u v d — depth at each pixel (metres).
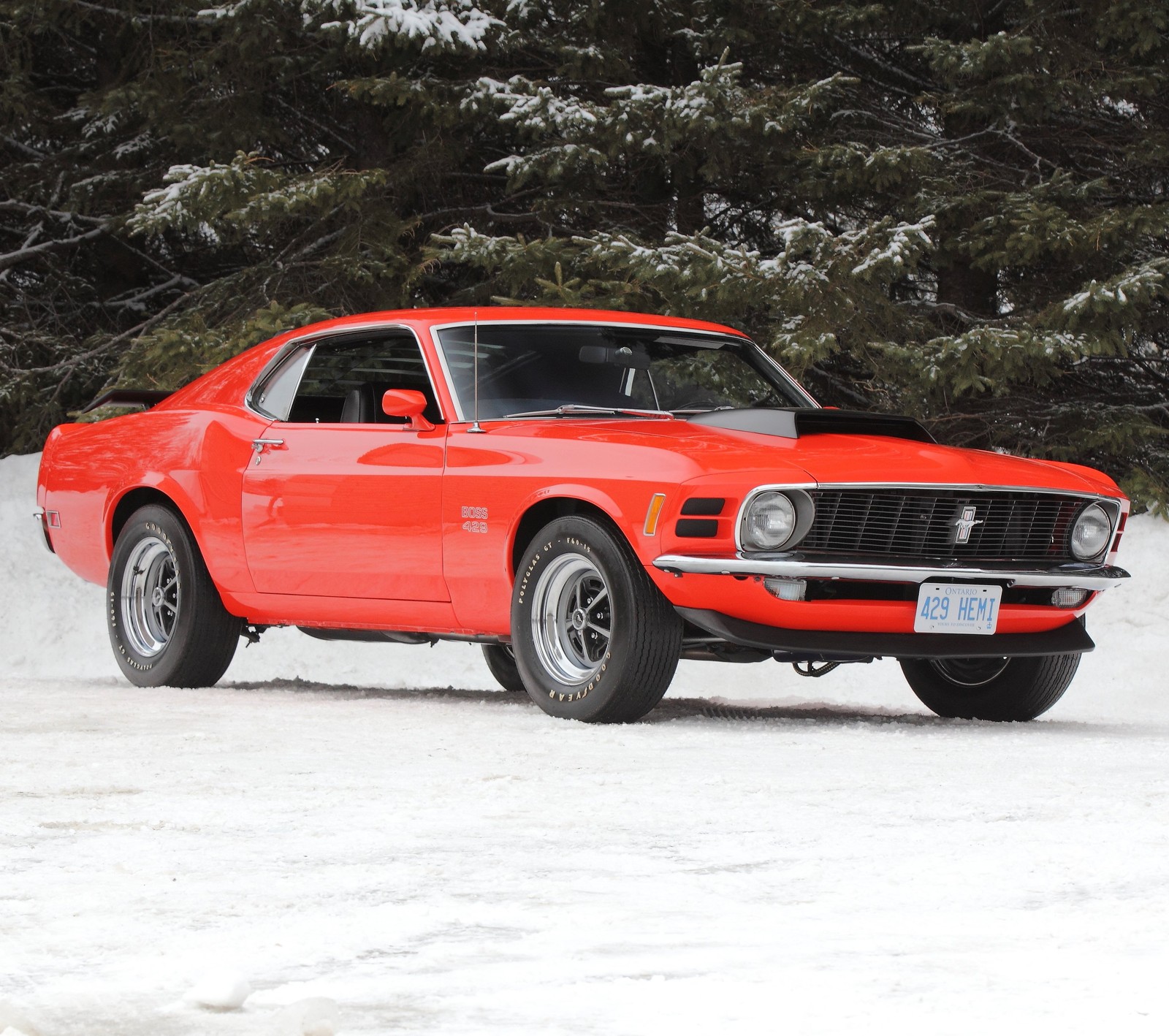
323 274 20.72
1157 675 14.63
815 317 17.25
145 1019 2.63
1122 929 3.42
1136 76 19.41
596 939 3.33
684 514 7.85
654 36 21.14
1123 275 18.11
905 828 4.87
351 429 9.66
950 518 8.28
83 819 4.98
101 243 25.70
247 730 7.77
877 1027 2.62
